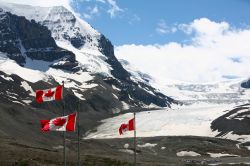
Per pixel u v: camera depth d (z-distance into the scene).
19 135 181.38
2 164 77.44
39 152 103.06
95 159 105.06
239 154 194.38
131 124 62.88
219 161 160.75
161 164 117.69
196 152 198.50
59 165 84.56
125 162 106.62
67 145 168.88
